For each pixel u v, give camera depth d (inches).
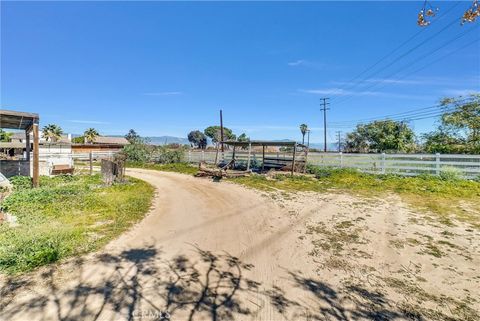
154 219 307.7
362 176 603.2
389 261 201.8
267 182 582.2
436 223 292.0
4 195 393.4
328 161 753.0
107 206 357.1
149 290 156.7
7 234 235.0
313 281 171.6
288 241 240.5
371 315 138.7
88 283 163.0
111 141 2271.2
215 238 247.3
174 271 181.0
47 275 171.8
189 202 400.2
